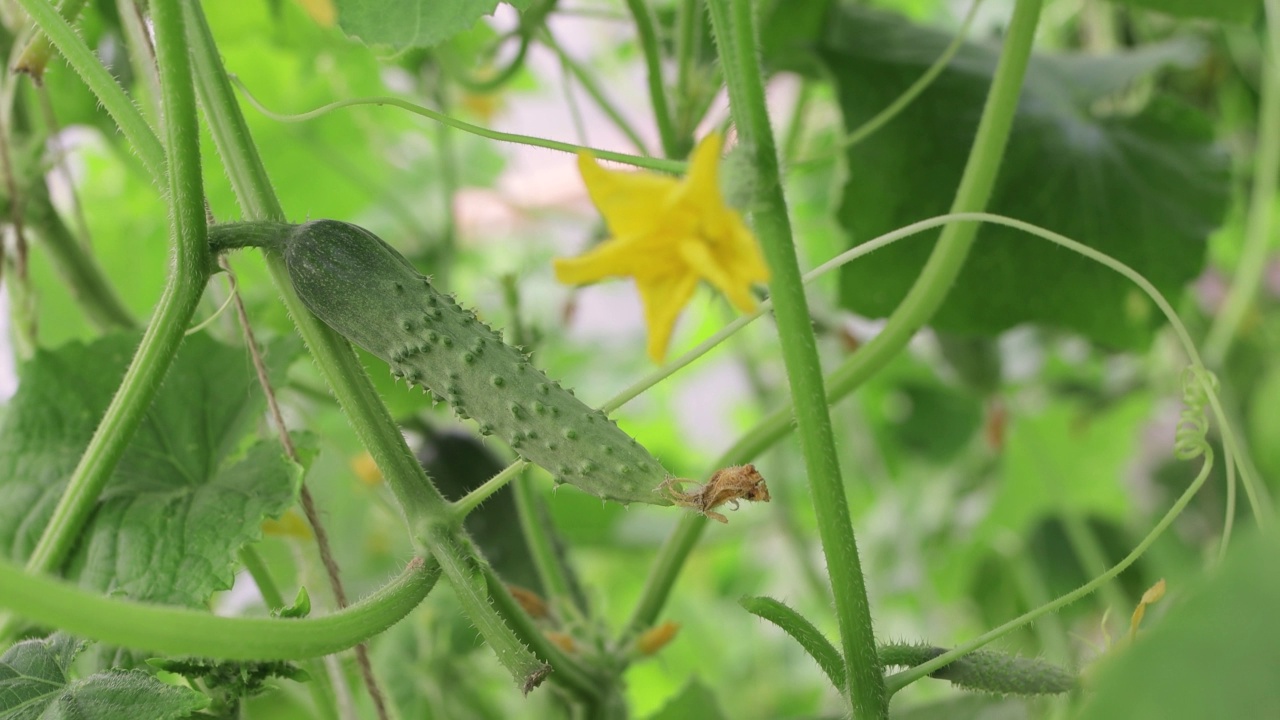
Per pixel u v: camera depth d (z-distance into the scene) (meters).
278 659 0.55
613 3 1.08
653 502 0.55
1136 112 0.93
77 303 0.79
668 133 0.82
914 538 1.33
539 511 0.82
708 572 1.55
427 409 0.86
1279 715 0.42
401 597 0.57
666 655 1.34
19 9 0.78
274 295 0.92
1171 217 0.89
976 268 0.88
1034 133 0.89
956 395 1.33
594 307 1.56
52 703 0.58
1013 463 1.21
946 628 1.35
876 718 0.58
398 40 0.62
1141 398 1.24
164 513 0.65
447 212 1.15
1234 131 1.22
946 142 0.88
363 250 0.58
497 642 0.57
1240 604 0.43
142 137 0.62
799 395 0.57
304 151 1.16
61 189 1.09
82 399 0.70
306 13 1.01
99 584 0.63
